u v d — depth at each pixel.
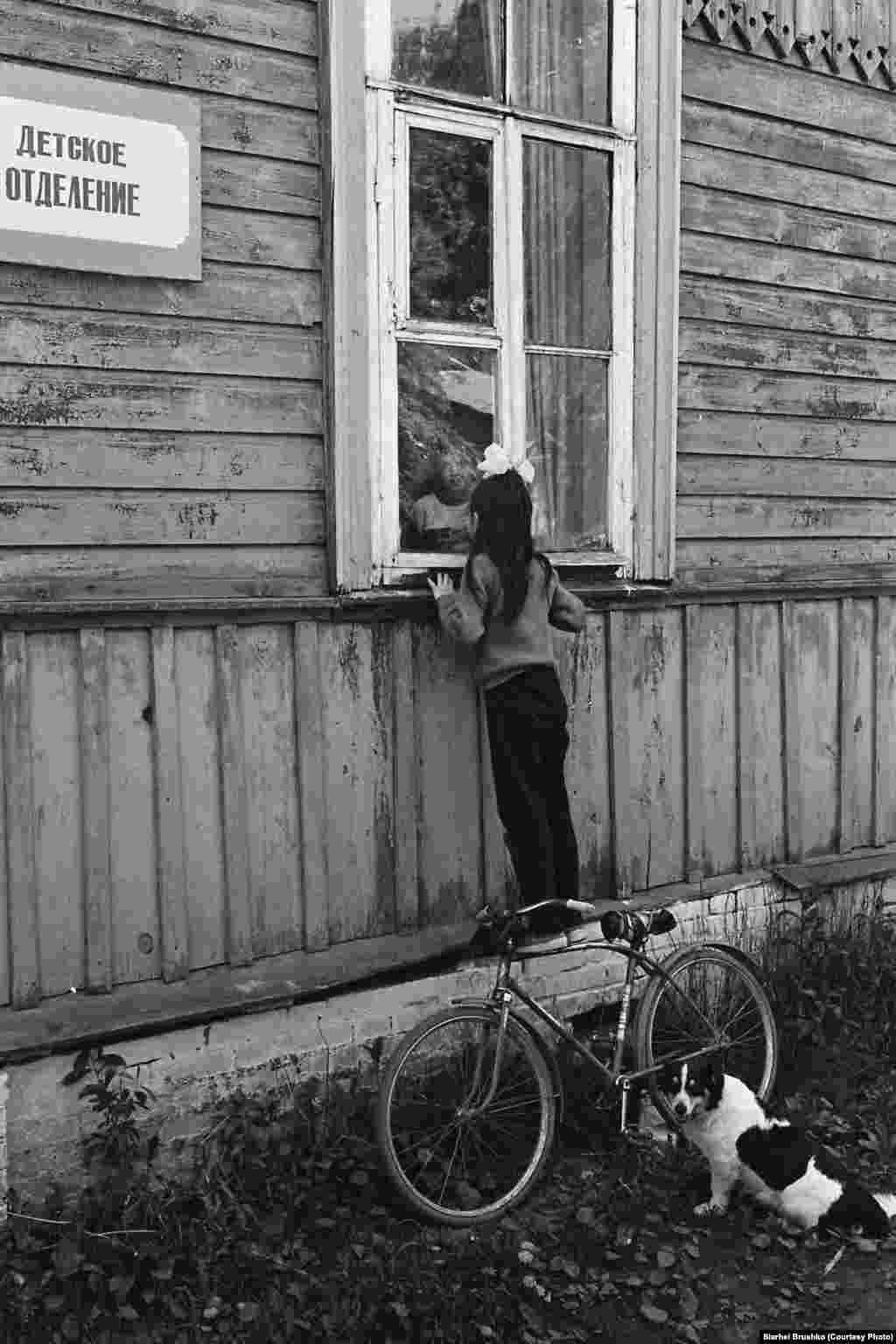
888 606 6.38
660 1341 3.61
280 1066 4.34
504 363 4.96
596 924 5.22
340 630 4.57
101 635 4.04
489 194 4.89
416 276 4.73
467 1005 4.18
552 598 4.77
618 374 5.32
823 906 6.06
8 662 3.87
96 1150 3.93
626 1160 4.45
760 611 5.89
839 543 6.21
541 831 4.70
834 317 6.10
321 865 4.54
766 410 5.87
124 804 4.11
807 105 5.92
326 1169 4.18
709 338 5.65
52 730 3.97
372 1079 4.52
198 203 4.18
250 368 4.34
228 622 4.30
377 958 4.60
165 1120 4.11
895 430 6.39
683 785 5.66
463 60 4.81
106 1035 3.95
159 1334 3.48
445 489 4.86
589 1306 3.75
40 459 3.96
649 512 5.44
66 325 3.98
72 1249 3.61
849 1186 4.14
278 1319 3.50
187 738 4.24
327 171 4.43
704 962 4.82
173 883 4.20
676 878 5.66
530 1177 4.23
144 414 4.14
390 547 4.68
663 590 5.46
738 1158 4.12
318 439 4.51
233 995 4.22
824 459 6.12
